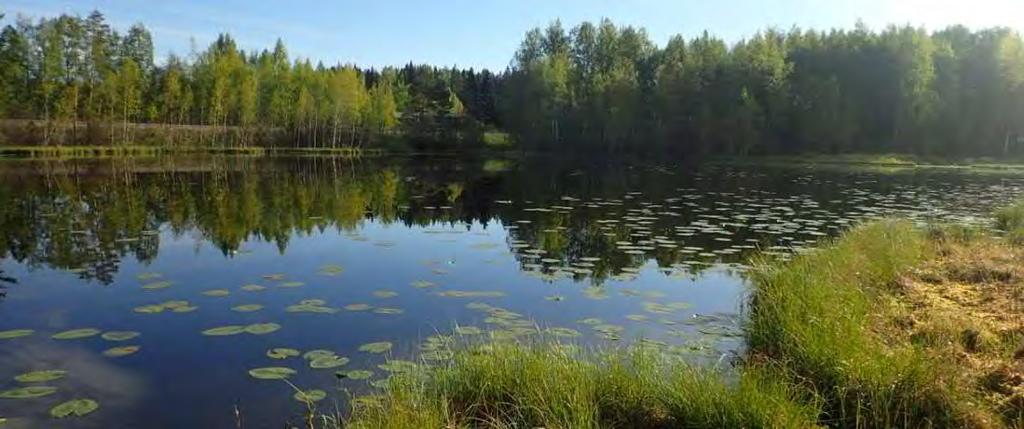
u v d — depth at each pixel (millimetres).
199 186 27344
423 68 106125
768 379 5758
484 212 20453
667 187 29688
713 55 59312
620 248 13984
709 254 13328
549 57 64500
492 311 8836
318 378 6477
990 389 5508
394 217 19188
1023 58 53312
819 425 5223
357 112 65875
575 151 62312
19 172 32469
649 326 8281
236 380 6453
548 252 13594
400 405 5316
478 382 5973
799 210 20797
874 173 41062
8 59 45438
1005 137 54156
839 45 58812
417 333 7953
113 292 9867
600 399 5637
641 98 60875
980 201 23859
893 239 12062
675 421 5418
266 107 63281
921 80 53906
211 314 8711
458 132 67438
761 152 56500
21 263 11953
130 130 54719
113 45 53750
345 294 9875
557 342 7211
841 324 6660
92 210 19641
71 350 7246
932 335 6789
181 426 5488
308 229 16641
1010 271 9602
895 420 5152
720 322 8461
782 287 8555
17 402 5895
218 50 64375
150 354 7164
